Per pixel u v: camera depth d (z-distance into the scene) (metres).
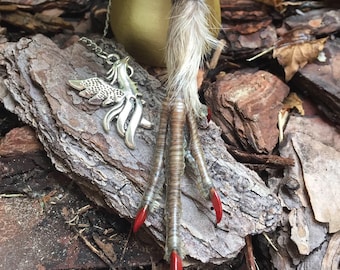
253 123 0.20
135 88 0.19
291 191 0.19
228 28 0.22
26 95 0.18
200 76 0.21
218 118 0.20
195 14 0.16
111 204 0.17
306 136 0.20
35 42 0.19
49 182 0.19
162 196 0.17
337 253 0.18
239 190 0.17
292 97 0.22
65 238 0.18
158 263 0.17
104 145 0.17
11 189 0.18
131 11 0.20
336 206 0.18
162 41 0.20
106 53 0.20
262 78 0.21
